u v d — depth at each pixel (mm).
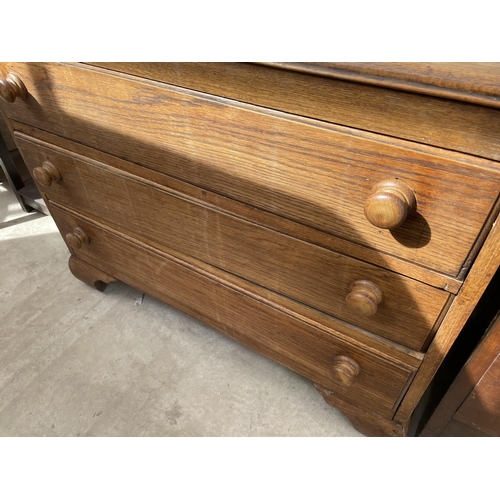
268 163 579
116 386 1066
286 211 620
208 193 694
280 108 516
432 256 531
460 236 490
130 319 1228
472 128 411
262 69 493
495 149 413
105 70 650
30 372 1098
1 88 783
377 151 478
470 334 767
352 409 874
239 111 550
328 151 513
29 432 978
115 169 804
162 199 783
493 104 378
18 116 882
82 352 1144
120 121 704
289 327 816
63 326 1208
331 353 793
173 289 1010
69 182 943
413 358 673
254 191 630
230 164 621
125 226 937
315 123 500
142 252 968
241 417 999
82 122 768
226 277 834
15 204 1637
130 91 645
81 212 1011
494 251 481
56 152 887
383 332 680
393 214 469
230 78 530
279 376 1084
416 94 416
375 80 419
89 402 1034
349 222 567
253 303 834
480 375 653
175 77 580
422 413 950
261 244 701
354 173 512
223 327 998
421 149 450
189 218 771
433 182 464
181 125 626
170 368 1104
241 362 1116
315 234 617
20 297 1291
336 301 693
